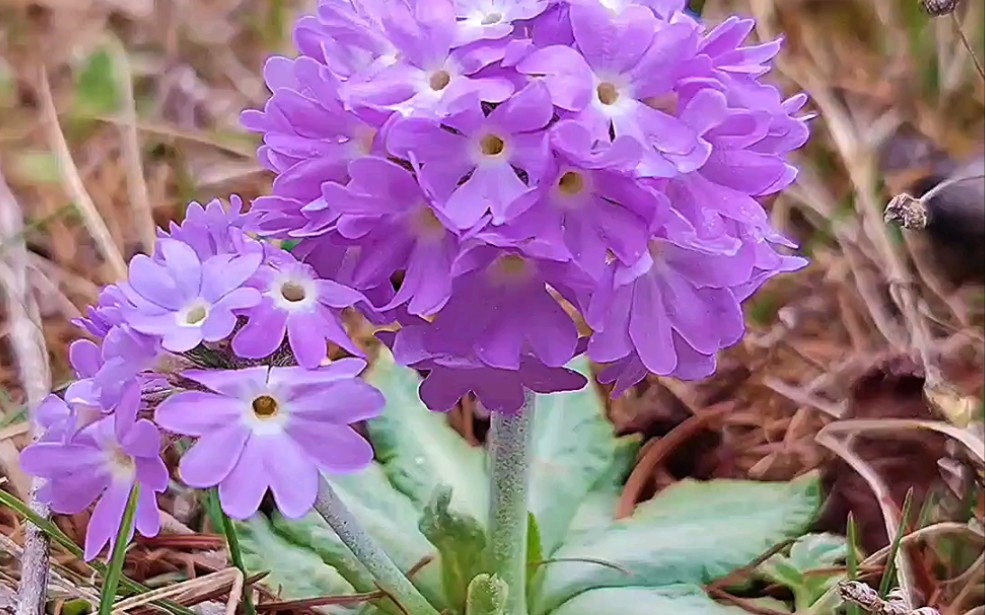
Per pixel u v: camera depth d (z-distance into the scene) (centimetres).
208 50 39
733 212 19
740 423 28
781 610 24
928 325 31
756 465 28
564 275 19
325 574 24
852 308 30
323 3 20
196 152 35
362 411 19
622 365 20
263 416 19
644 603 24
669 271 19
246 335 19
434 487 26
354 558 24
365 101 19
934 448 27
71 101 36
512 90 18
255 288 19
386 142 19
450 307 19
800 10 40
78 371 20
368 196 19
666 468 28
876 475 26
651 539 25
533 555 24
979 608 25
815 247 33
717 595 25
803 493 25
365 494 25
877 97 37
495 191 18
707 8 39
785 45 39
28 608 22
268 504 26
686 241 19
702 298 19
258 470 19
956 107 37
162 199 33
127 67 36
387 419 26
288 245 25
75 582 24
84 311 30
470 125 18
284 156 20
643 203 18
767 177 19
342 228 19
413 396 27
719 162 19
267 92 38
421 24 19
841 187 35
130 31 40
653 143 19
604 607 24
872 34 40
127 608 23
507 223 18
